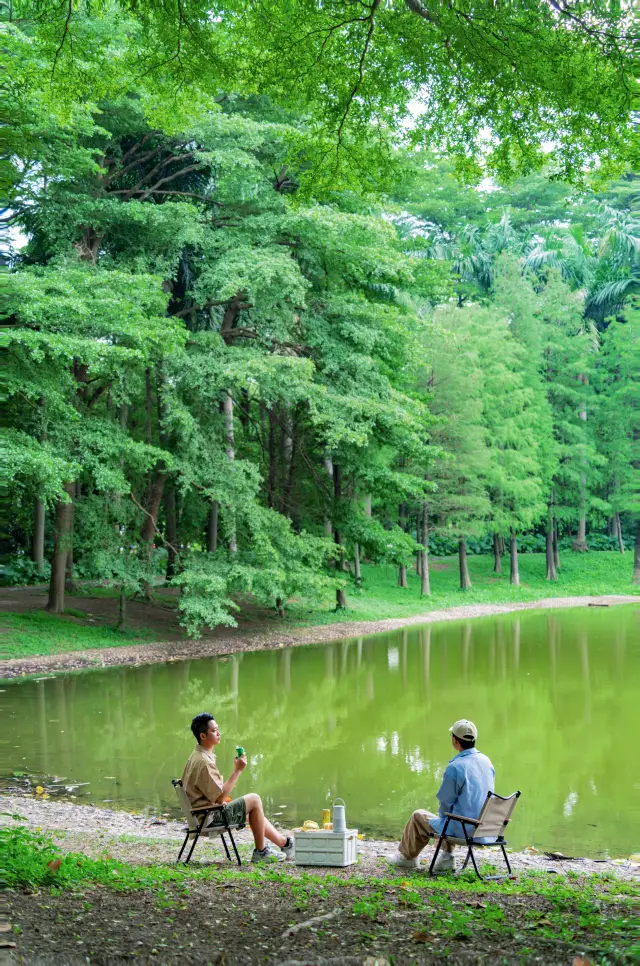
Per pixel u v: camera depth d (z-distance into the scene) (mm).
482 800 7148
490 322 51125
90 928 4598
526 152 8742
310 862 7496
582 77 7715
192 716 17609
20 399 23188
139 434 29859
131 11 8469
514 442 50219
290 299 27297
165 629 29125
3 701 18938
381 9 7945
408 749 14734
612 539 63562
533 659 25781
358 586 36875
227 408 34531
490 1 7340
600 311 61844
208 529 37344
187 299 31391
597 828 10281
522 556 59656
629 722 16984
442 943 4402
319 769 13281
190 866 7320
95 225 25516
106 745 14922
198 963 4090
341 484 36594
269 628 31672
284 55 8492
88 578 37781
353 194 28594
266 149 27094
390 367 33656
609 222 59938
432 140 9141
